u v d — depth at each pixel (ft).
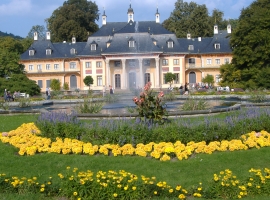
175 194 30.73
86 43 303.07
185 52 282.36
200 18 343.87
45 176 36.60
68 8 340.39
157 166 38.88
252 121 51.13
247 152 43.14
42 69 298.15
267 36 186.29
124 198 30.01
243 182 31.89
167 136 45.39
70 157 42.50
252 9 215.51
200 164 39.22
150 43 275.18
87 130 46.98
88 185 30.73
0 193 31.65
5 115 81.76
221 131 46.62
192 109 78.89
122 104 108.99
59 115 54.95
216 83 291.79
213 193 30.89
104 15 305.53
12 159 42.68
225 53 289.53
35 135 51.06
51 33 355.56
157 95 55.26
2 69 218.59
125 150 42.80
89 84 275.59
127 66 279.90
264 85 177.06
